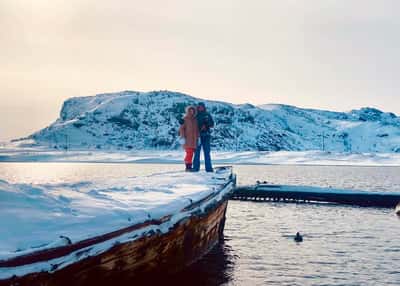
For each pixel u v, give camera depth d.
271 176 96.69
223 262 15.98
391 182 78.50
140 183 14.95
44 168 141.88
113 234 6.80
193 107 22.66
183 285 11.49
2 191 6.94
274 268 15.98
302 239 22.14
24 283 5.07
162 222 8.60
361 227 26.92
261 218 31.08
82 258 5.98
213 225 15.86
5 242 5.50
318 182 77.62
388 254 18.73
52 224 6.42
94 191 10.16
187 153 22.72
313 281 14.48
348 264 16.89
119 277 7.22
